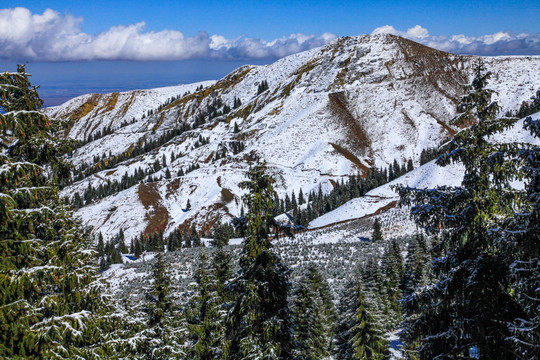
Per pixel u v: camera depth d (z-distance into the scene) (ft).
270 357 36.55
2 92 25.27
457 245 29.25
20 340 23.73
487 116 28.89
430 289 29.60
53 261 28.45
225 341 42.32
